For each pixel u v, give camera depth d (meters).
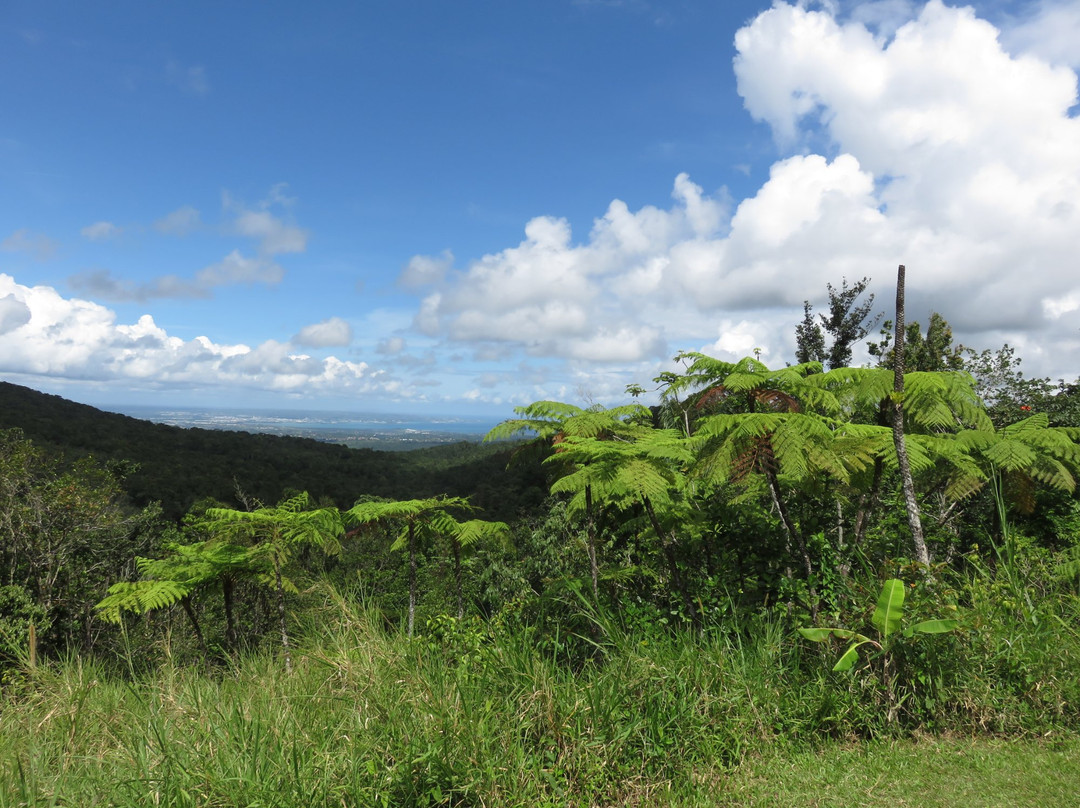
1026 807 2.77
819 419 4.59
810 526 5.45
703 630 4.46
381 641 4.18
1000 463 6.12
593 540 5.90
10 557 18.23
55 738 3.61
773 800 2.99
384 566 16.08
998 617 4.15
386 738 3.07
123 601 7.42
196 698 3.71
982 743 3.49
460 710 3.22
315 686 3.84
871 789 3.03
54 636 17.06
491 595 12.04
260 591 10.66
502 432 7.47
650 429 6.90
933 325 13.38
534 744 3.30
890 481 7.15
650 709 3.50
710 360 6.05
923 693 3.80
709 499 6.13
